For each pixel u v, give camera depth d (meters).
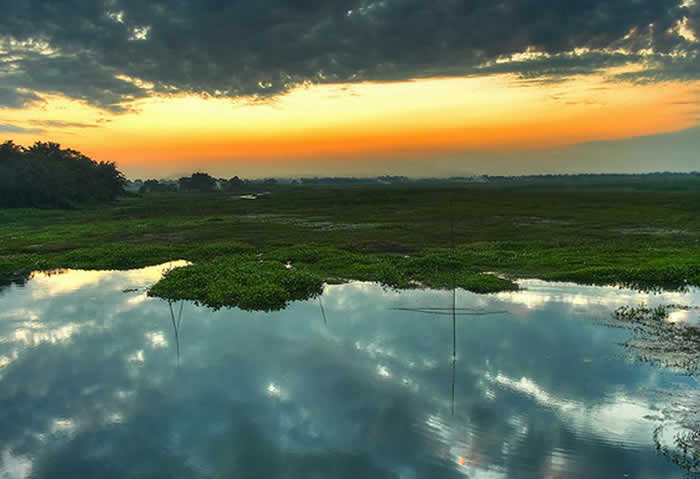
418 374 9.79
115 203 80.19
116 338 12.30
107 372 10.17
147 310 14.77
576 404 8.34
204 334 12.51
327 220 42.66
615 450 6.96
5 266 21.27
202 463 6.92
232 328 12.95
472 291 16.53
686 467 6.52
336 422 7.96
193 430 7.80
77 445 7.45
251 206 64.31
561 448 7.04
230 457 7.04
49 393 9.22
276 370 10.14
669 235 28.91
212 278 17.75
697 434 7.31
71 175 73.31
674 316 13.20
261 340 12.00
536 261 20.70
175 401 8.82
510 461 6.78
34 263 21.91
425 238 29.66
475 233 31.72
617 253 22.06
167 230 35.28
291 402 8.70
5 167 62.56
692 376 9.35
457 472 6.58
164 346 11.67
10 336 12.52
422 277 18.59
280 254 23.17
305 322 13.40
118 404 8.75
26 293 17.08
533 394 8.76
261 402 8.73
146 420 8.17
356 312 14.30
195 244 27.67
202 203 73.69
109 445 7.43
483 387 9.09
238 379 9.73
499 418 7.94
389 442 7.34
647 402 8.34
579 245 25.06
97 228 36.78
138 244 28.20
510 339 11.72
